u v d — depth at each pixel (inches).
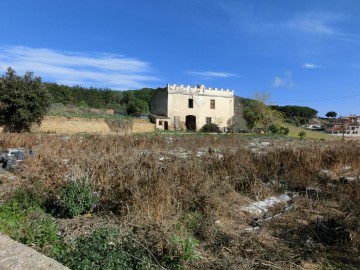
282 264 200.2
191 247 199.6
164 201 260.4
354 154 564.4
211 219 261.7
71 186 267.9
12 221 233.8
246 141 1127.0
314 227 263.7
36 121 1246.9
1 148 669.3
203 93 2149.4
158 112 2171.5
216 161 449.4
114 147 609.3
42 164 387.2
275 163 450.6
